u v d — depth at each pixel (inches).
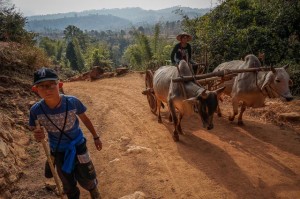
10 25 685.3
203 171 223.8
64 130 146.3
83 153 153.3
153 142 278.2
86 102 437.4
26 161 239.0
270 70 262.2
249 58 287.4
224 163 233.9
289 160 235.0
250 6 577.9
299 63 455.2
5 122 270.5
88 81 665.0
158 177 218.2
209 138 281.4
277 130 293.4
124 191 204.1
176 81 251.9
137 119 344.5
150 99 356.2
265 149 254.5
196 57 573.0
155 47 962.7
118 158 248.7
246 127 303.7
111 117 355.6
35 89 137.2
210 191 199.6
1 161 203.9
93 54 1598.2
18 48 568.1
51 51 2758.4
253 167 226.5
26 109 346.0
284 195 191.5
